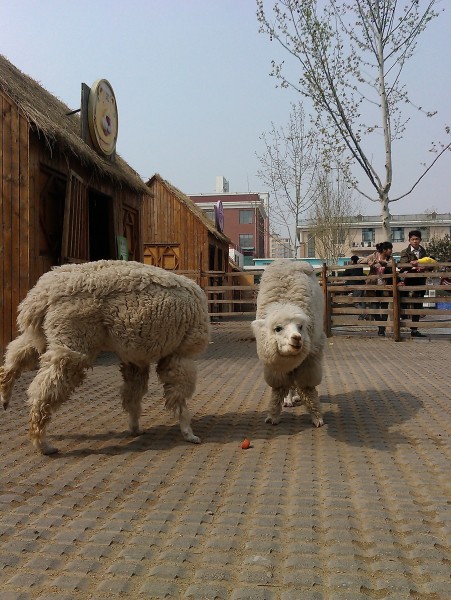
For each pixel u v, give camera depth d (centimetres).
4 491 399
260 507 368
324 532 333
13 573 292
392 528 338
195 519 351
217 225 2884
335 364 996
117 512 364
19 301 923
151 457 480
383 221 1752
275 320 521
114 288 490
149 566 297
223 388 783
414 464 461
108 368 955
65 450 499
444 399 699
